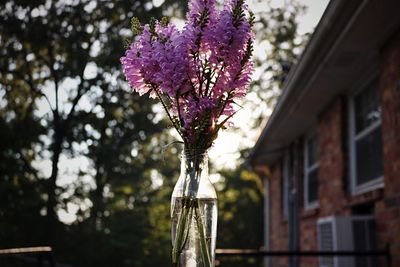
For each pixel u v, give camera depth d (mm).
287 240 10625
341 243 5453
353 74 5863
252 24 1873
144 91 1924
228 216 31312
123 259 17359
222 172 31906
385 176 4855
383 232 5031
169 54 1787
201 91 1843
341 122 6617
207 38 1802
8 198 14078
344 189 6461
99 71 13773
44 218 14445
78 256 16203
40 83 13859
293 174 9953
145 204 21906
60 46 13164
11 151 13984
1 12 12664
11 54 13172
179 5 12680
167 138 21109
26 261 9945
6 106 13961
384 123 4859
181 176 1909
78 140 14633
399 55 4457
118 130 16609
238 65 1827
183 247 1852
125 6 12938
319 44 5066
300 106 7371
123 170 19312
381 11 4129
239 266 25359
